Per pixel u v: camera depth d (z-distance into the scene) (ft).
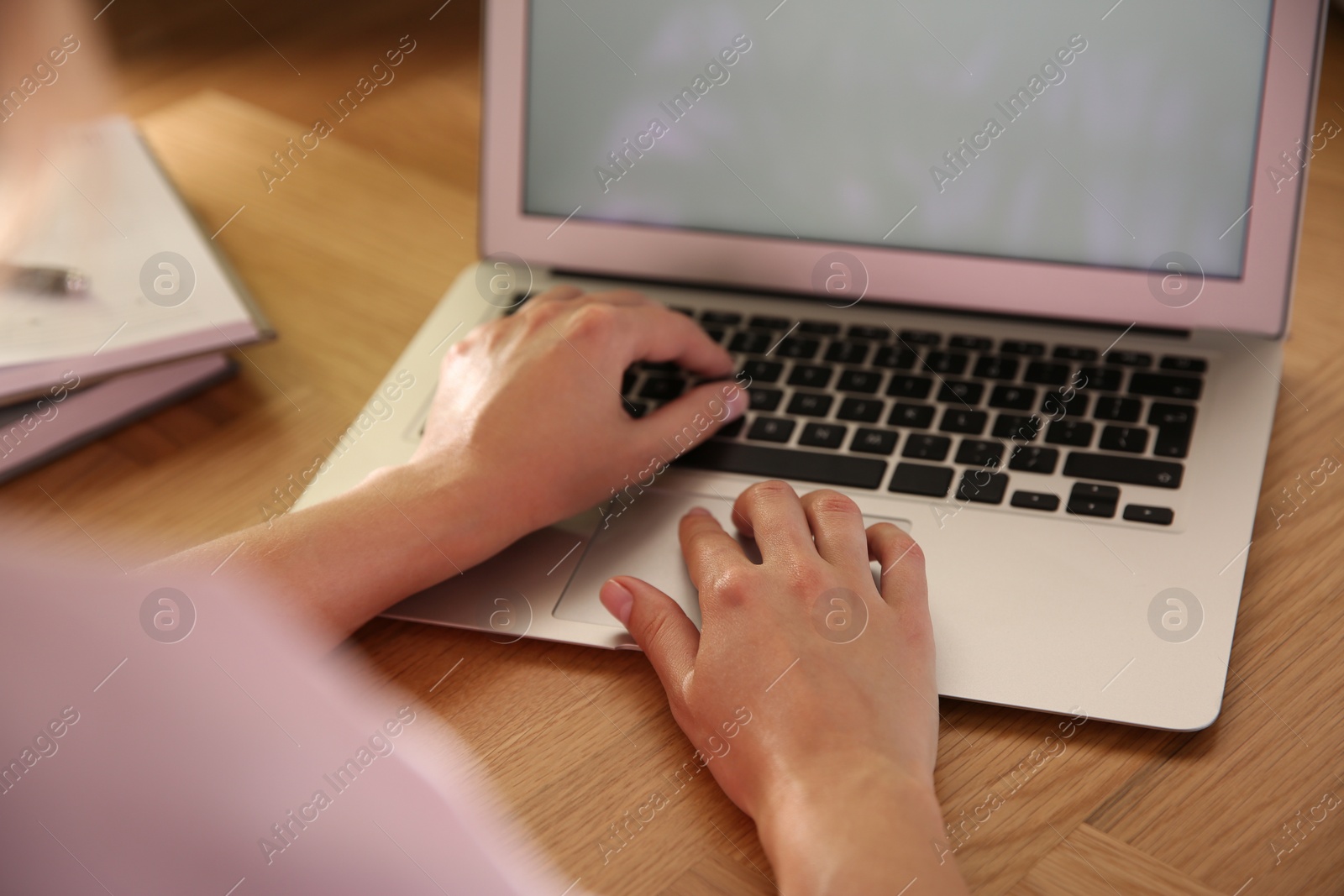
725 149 2.74
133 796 1.25
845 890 1.48
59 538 2.26
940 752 1.79
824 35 2.63
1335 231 2.98
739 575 1.92
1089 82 2.50
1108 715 1.79
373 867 1.41
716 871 1.66
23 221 2.84
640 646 1.95
